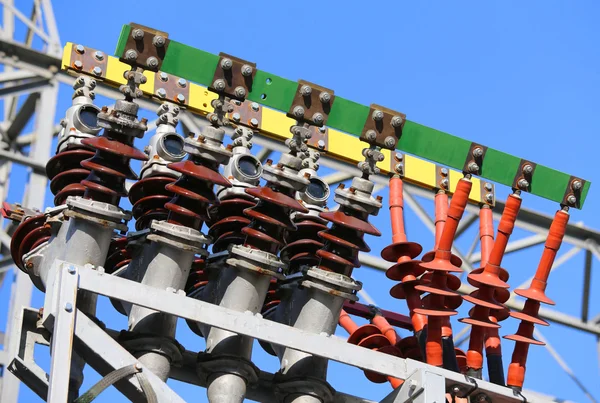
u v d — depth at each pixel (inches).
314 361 289.9
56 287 254.2
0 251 494.6
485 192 337.1
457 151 308.7
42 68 526.6
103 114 276.4
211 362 279.3
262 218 284.5
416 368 278.4
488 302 298.8
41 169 501.7
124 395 260.2
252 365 281.1
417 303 305.0
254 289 284.8
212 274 294.2
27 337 278.4
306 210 286.7
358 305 341.1
